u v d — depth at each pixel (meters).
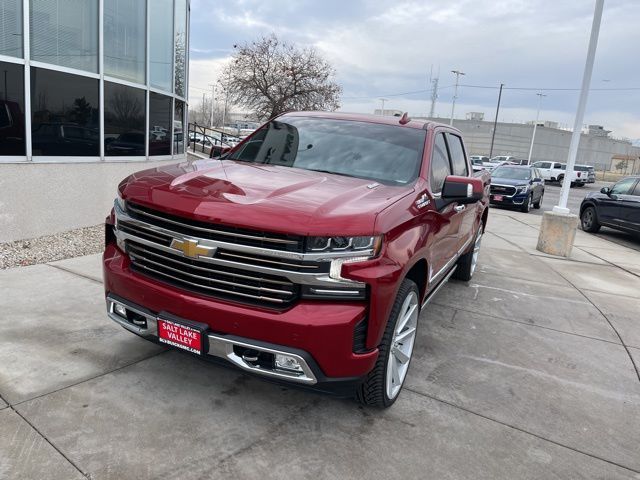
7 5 6.06
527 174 19.16
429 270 3.71
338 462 2.79
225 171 3.55
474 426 3.29
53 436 2.77
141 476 2.53
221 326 2.79
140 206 3.13
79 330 4.11
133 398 3.22
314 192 3.08
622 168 89.62
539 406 3.65
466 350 4.54
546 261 9.04
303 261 2.67
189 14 10.88
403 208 3.19
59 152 6.95
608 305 6.47
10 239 6.33
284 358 2.75
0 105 6.10
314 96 34.12
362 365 2.84
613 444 3.26
